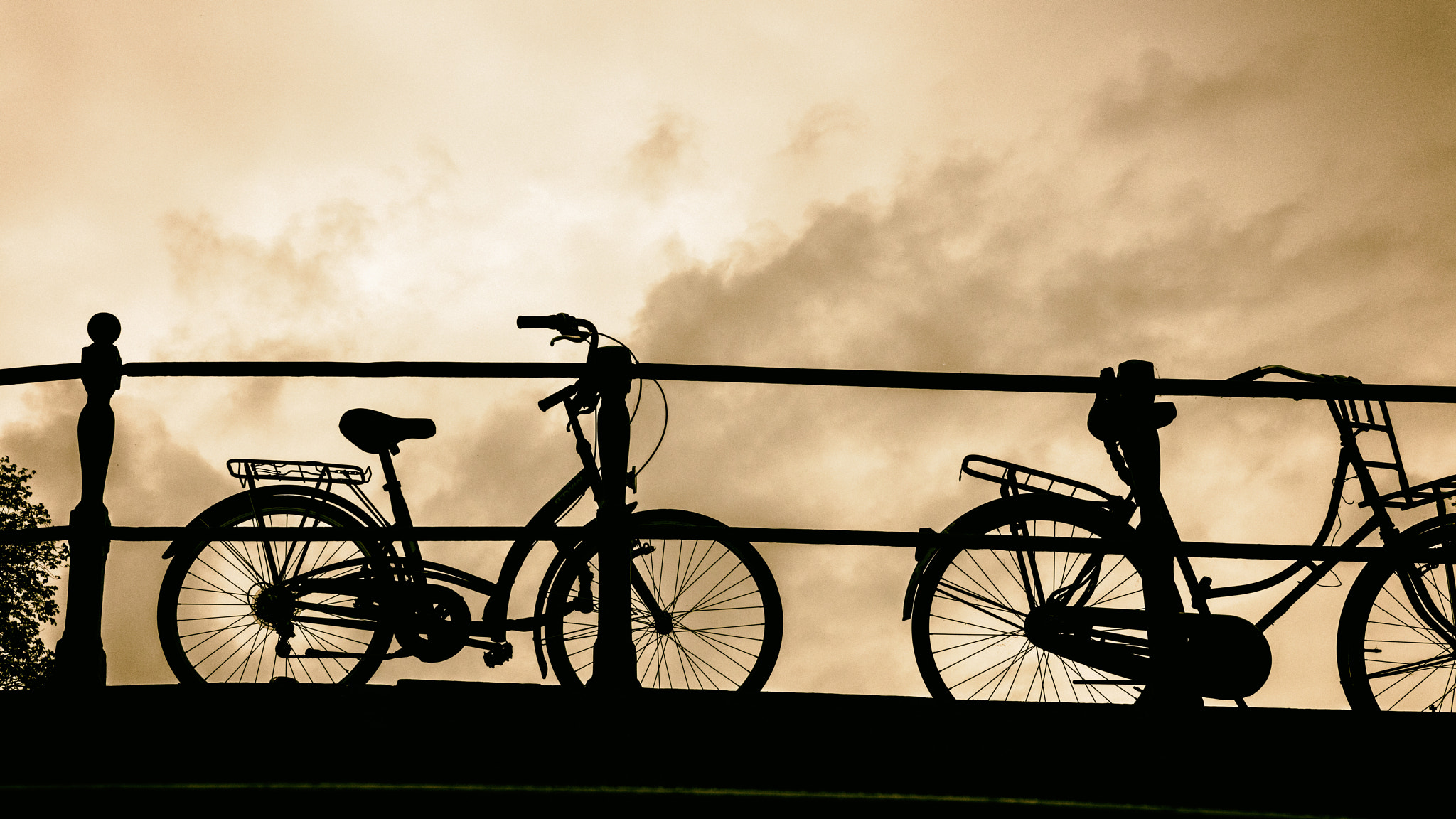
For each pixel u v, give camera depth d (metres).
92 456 3.40
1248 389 3.49
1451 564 3.58
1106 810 2.83
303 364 3.46
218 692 2.93
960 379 3.45
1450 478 3.62
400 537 3.37
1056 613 3.64
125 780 2.83
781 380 3.40
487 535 3.38
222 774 2.85
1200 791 2.85
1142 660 3.50
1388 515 3.69
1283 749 2.88
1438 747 2.88
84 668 3.21
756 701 2.95
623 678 3.16
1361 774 2.86
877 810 2.90
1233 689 3.24
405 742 2.88
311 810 2.90
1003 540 3.34
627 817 2.92
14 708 2.88
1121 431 3.48
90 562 3.31
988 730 2.91
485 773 2.86
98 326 3.57
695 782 2.85
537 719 2.91
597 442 3.45
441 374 3.44
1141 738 2.91
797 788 2.85
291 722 2.89
